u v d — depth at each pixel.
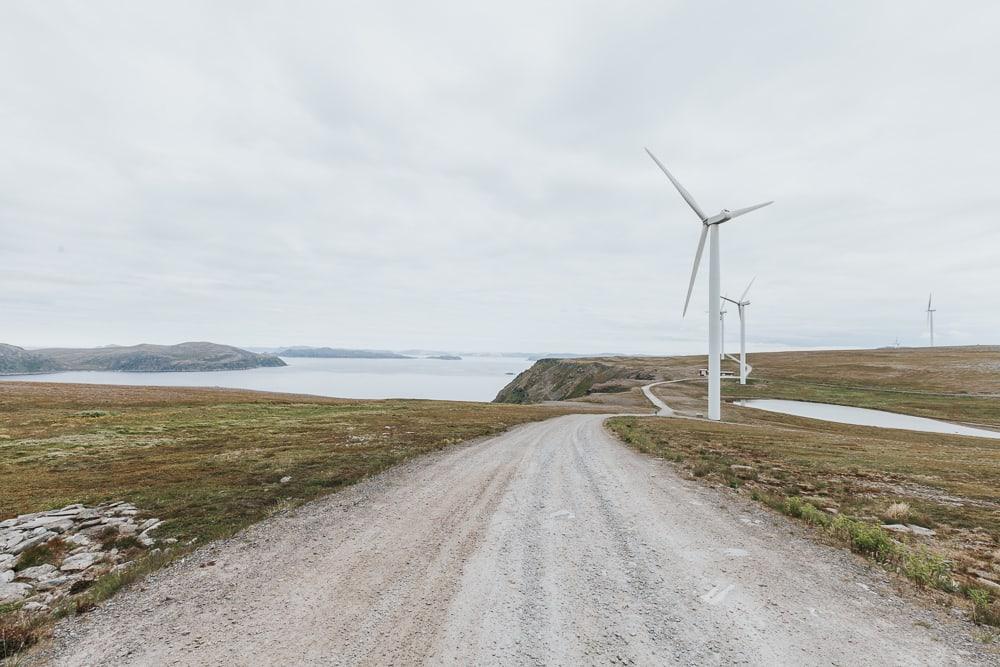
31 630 6.73
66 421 36.66
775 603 7.39
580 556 9.48
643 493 15.06
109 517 12.51
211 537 10.80
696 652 6.02
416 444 26.30
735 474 18.28
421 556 9.53
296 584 8.22
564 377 193.38
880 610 7.16
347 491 15.36
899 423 77.75
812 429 59.31
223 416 42.12
